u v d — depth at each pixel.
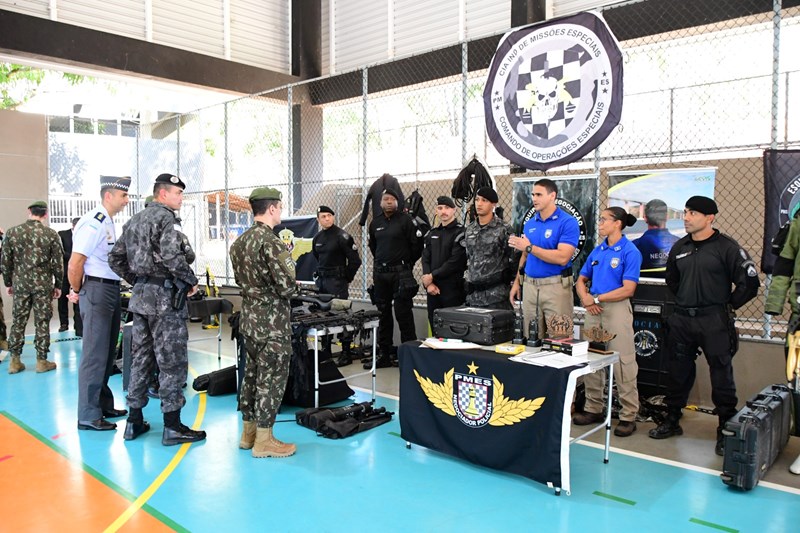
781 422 4.00
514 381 3.59
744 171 7.89
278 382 4.07
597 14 5.45
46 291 6.53
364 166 7.65
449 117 11.62
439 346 4.02
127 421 4.45
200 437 4.41
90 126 17.94
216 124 20.67
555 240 4.60
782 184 4.66
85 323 4.66
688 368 4.38
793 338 3.97
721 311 4.13
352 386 6.00
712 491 3.52
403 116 14.93
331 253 7.13
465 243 5.24
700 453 4.15
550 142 5.80
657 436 4.43
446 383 3.96
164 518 3.19
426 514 3.22
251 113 19.53
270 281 4.01
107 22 9.12
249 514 3.23
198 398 5.60
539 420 3.50
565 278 4.70
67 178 13.68
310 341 5.22
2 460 4.02
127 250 4.30
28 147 9.88
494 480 3.69
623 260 4.49
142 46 9.25
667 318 4.82
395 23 9.55
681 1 6.61
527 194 6.02
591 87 5.50
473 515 3.21
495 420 3.69
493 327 3.98
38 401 5.43
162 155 13.01
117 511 3.27
